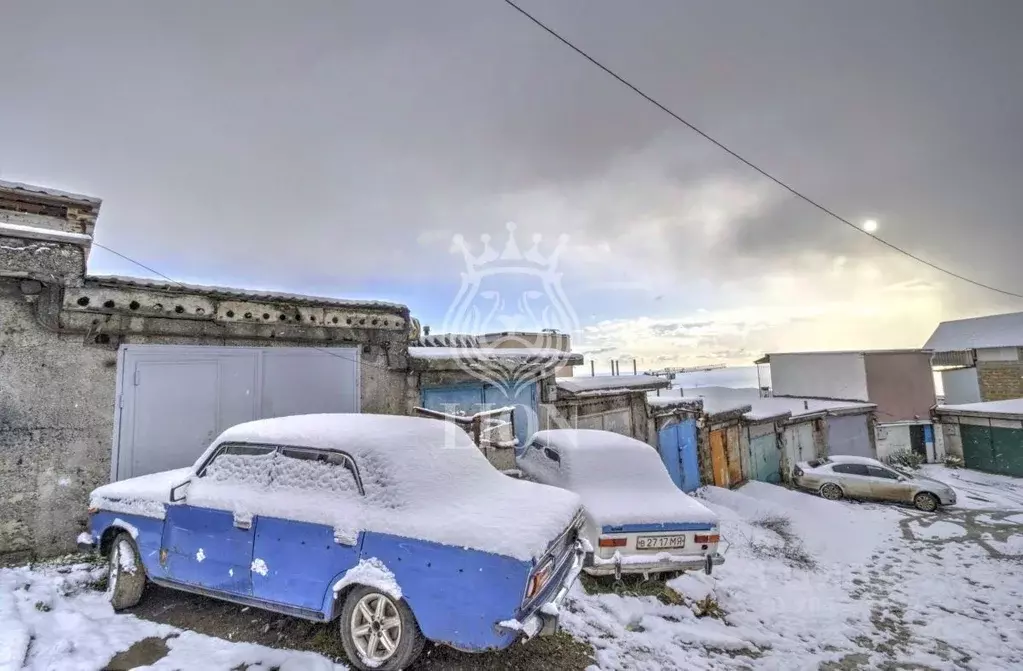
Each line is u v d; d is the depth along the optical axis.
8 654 3.08
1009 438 19.92
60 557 4.93
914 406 22.95
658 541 5.43
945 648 5.72
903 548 10.30
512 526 3.22
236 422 6.35
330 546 3.30
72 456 5.12
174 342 5.94
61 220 7.95
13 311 4.89
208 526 3.68
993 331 27.95
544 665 3.73
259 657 3.37
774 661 4.77
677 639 4.71
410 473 3.54
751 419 16.44
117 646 3.43
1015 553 9.91
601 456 6.66
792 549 9.46
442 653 3.66
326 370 7.34
